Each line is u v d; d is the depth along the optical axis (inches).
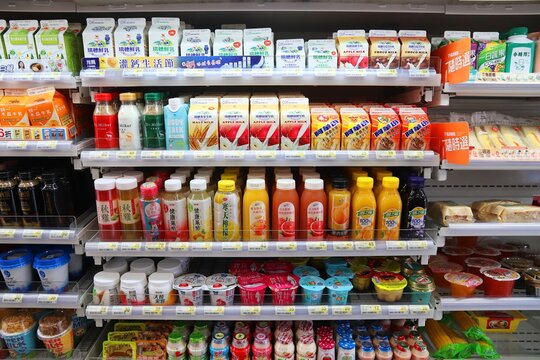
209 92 85.3
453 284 74.7
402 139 68.2
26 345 73.5
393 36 69.3
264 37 68.7
